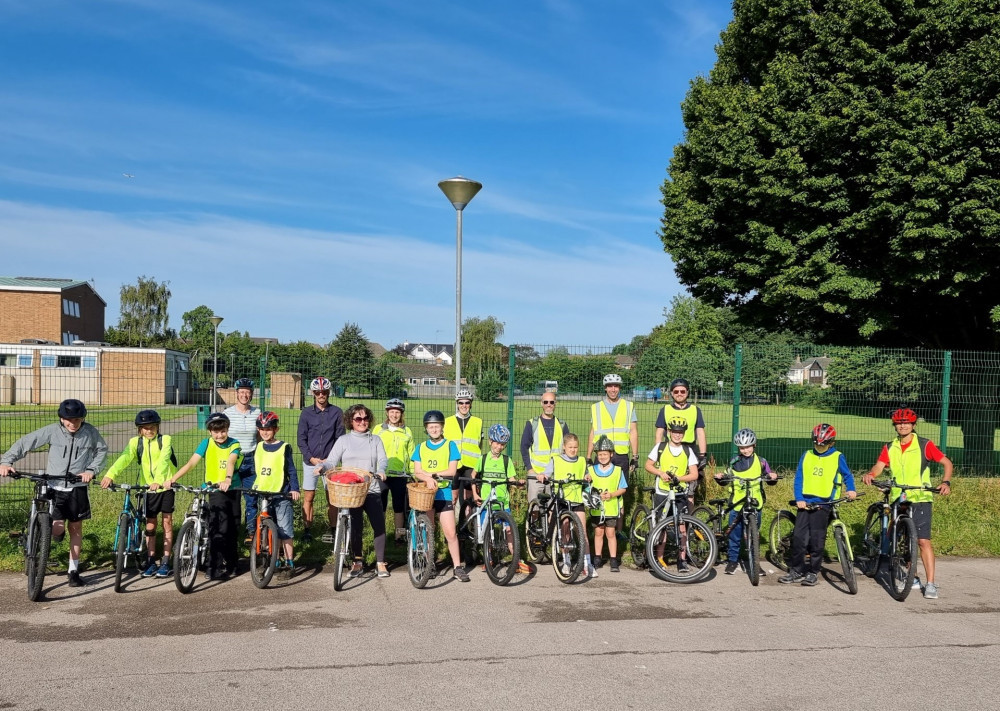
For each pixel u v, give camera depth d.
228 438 7.52
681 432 8.16
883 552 7.71
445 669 5.14
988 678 5.14
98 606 6.45
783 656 5.53
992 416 12.21
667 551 7.95
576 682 4.95
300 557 8.23
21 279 52.25
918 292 13.16
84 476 6.85
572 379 10.91
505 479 7.84
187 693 4.66
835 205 12.04
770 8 13.34
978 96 11.24
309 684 4.84
